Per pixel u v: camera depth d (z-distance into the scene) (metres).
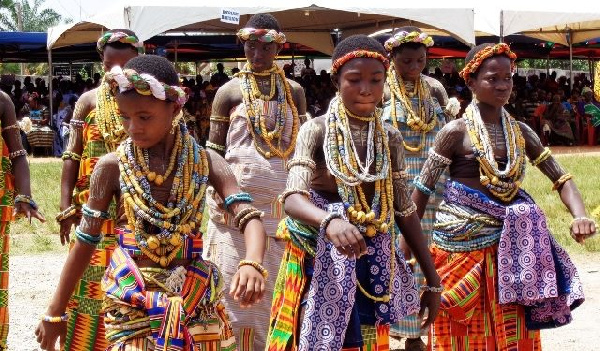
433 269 4.39
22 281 9.09
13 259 10.27
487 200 4.83
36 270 9.65
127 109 3.53
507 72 4.92
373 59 4.11
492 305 4.84
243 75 6.02
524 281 4.75
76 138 5.58
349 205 4.07
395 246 4.22
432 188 5.02
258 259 3.53
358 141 4.17
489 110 5.00
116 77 3.48
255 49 5.95
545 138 26.77
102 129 5.40
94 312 5.32
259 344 5.75
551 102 27.55
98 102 5.45
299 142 4.18
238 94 5.99
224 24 22.55
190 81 29.33
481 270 4.87
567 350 6.61
